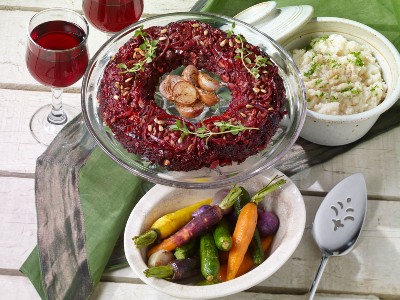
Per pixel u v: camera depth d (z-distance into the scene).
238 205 0.70
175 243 0.68
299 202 0.70
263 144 0.72
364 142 0.81
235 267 0.67
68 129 0.80
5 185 0.76
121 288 0.71
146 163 0.72
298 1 0.90
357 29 0.82
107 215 0.73
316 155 0.79
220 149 0.70
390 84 0.80
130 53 0.75
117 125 0.71
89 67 0.76
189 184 0.68
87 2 0.79
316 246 0.73
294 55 0.82
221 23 0.81
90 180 0.75
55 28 0.77
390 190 0.78
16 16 0.89
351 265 0.73
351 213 0.73
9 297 0.69
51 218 0.73
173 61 0.77
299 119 0.73
